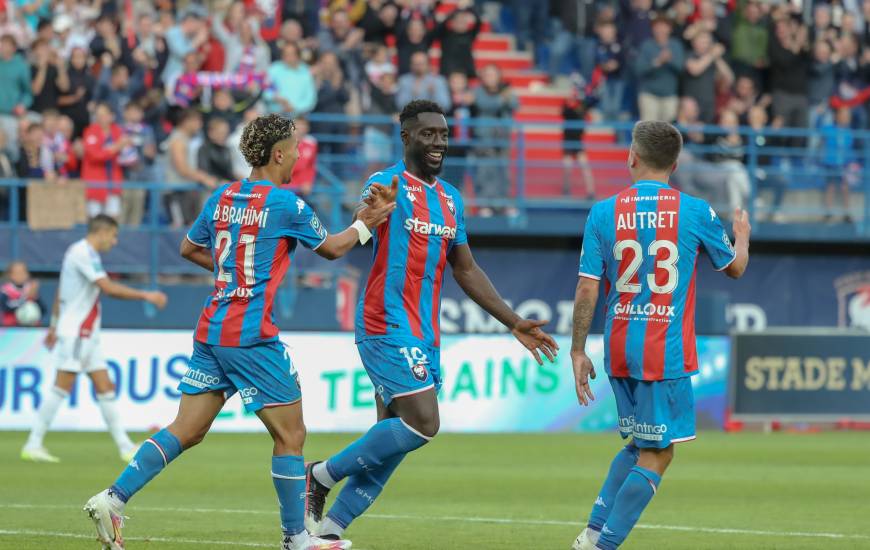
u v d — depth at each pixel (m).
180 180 72.44
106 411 50.25
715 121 88.38
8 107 74.25
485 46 97.19
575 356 26.19
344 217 79.88
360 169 82.50
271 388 25.53
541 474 48.12
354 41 83.00
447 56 86.00
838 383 73.94
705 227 25.91
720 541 31.23
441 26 86.12
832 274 92.94
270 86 76.94
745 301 91.56
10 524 32.41
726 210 86.25
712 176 86.00
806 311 92.44
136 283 72.81
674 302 25.64
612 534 25.42
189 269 71.62
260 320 25.47
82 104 75.81
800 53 90.50
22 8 80.75
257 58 78.00
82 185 71.12
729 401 72.69
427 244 27.27
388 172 27.47
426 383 26.89
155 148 75.81
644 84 87.25
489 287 28.42
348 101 81.69
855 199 92.06
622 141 90.00
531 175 87.56
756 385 72.94
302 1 88.38
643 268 25.72
